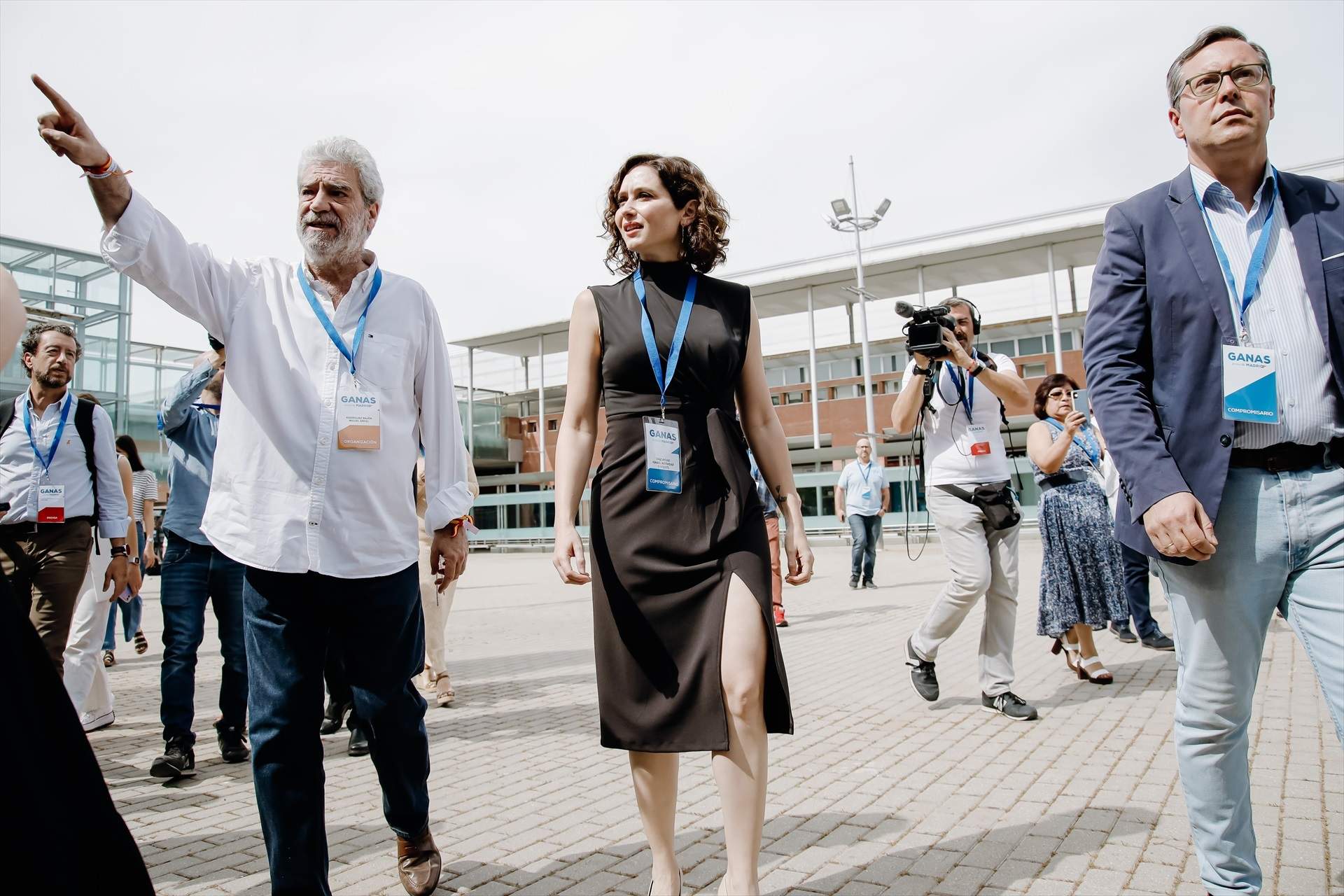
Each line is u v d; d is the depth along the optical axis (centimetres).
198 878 305
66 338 442
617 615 240
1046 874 275
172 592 447
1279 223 221
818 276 3409
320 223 267
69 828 130
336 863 312
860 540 1315
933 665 521
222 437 263
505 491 4600
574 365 259
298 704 251
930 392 488
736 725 223
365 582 264
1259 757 384
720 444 245
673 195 261
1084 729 451
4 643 130
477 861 308
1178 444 218
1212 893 227
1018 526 487
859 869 286
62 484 432
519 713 567
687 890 275
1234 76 215
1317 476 210
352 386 270
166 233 242
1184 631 225
